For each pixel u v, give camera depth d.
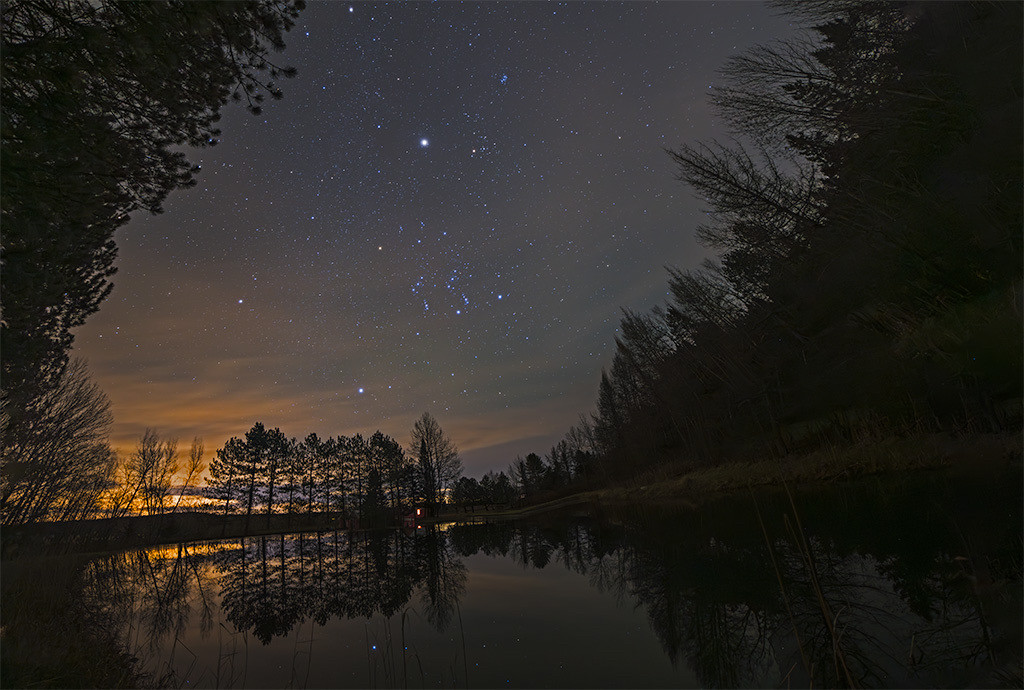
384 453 63.25
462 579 10.21
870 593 4.54
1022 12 7.67
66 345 8.76
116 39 4.55
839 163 11.79
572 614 6.27
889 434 12.27
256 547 26.83
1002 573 4.18
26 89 4.45
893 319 11.45
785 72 11.23
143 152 5.69
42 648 5.08
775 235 15.36
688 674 3.85
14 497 13.22
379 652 5.53
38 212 4.82
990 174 8.12
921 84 9.12
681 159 14.73
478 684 4.25
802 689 3.29
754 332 21.72
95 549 23.27
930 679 2.96
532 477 67.94
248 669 5.19
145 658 5.70
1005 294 8.31
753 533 8.93
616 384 44.59
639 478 34.44
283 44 5.59
